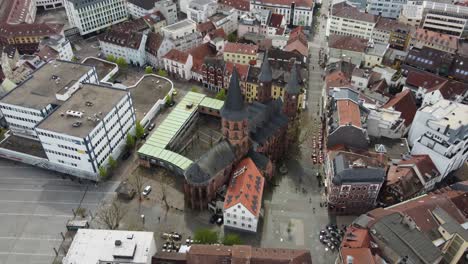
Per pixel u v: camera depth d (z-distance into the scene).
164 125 152.75
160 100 169.38
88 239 102.62
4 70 172.75
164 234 118.50
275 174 140.00
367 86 173.88
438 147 131.62
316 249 115.19
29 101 146.00
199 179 118.56
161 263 104.19
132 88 177.50
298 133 154.75
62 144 131.12
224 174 128.38
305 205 128.50
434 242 105.06
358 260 94.81
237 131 124.06
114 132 144.12
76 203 128.88
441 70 180.00
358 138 135.38
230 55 194.00
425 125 137.62
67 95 147.50
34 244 116.75
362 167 117.88
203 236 112.56
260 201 120.31
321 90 183.38
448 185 137.38
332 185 120.81
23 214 125.38
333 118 141.25
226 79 177.25
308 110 170.38
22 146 146.38
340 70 176.38
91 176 135.62
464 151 138.38
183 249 112.12
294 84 139.88
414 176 128.12
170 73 195.62
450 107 141.88
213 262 101.31
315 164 144.12
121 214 124.81
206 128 160.12
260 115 136.50
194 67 189.75
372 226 104.44
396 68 193.12
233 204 114.12
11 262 112.06
